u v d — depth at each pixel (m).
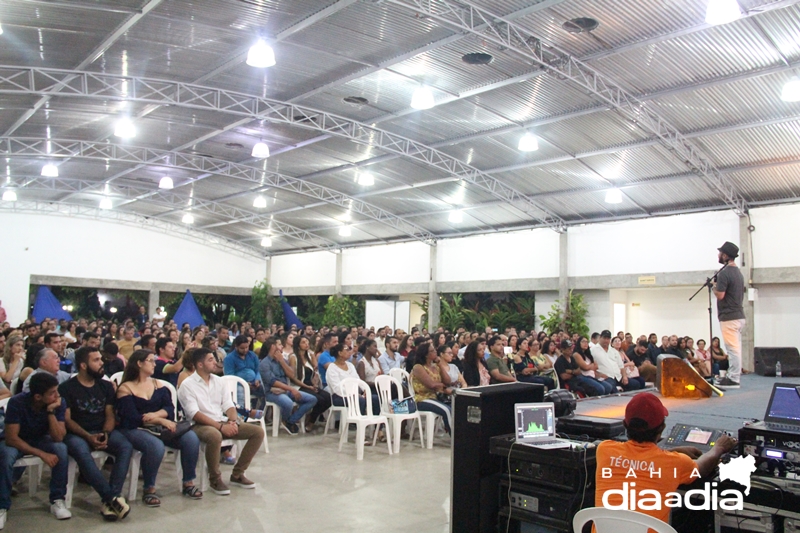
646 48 9.12
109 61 10.40
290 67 10.63
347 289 23.14
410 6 8.20
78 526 5.00
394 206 18.41
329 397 9.52
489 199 16.59
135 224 23.47
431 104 9.66
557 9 8.33
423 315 20.72
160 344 7.17
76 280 22.05
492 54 9.56
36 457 5.21
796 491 3.47
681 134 11.54
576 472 3.98
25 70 10.47
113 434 5.54
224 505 5.62
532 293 18.05
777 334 13.62
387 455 7.80
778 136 11.23
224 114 12.85
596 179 14.09
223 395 6.34
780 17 8.10
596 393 9.98
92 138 14.60
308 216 21.03
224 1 8.57
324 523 5.18
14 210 21.02
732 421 5.13
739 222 13.89
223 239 25.64
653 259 15.16
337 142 14.16
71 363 9.46
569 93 10.62
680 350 13.09
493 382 9.30
